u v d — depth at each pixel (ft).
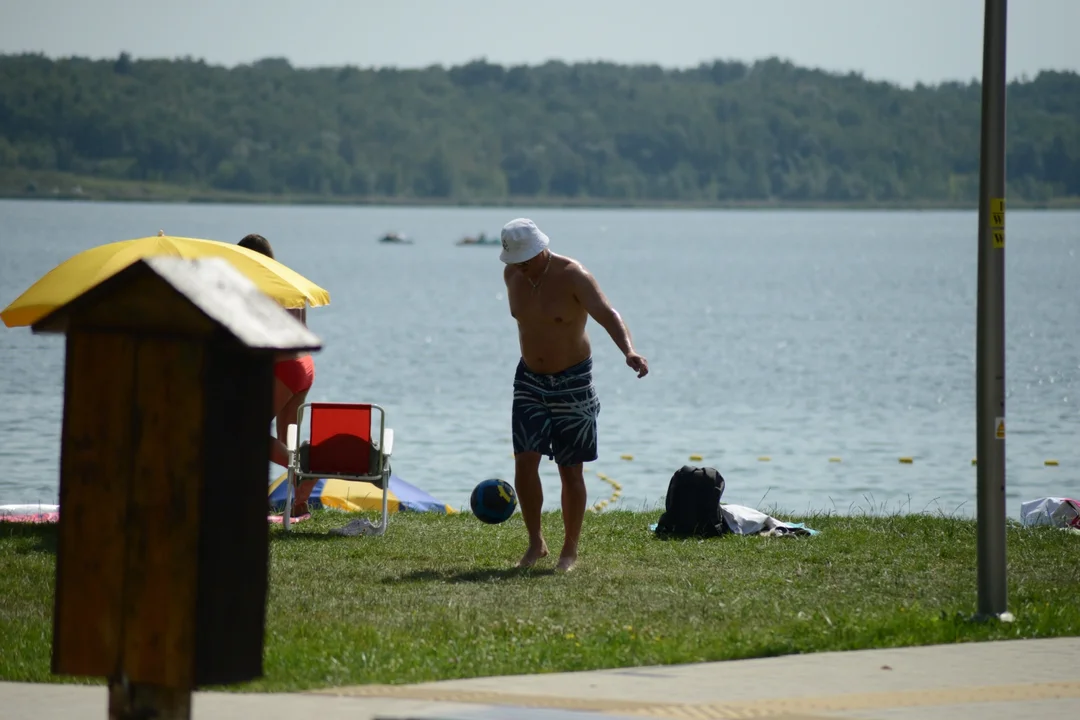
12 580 107.34
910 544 123.95
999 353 89.10
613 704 69.62
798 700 70.64
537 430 110.93
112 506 51.62
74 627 52.34
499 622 90.58
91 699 72.18
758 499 215.72
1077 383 405.18
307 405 134.51
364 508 156.04
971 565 113.19
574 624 90.02
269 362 52.26
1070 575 109.70
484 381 391.86
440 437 281.74
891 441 287.69
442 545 122.72
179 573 50.78
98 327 51.39
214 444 50.62
